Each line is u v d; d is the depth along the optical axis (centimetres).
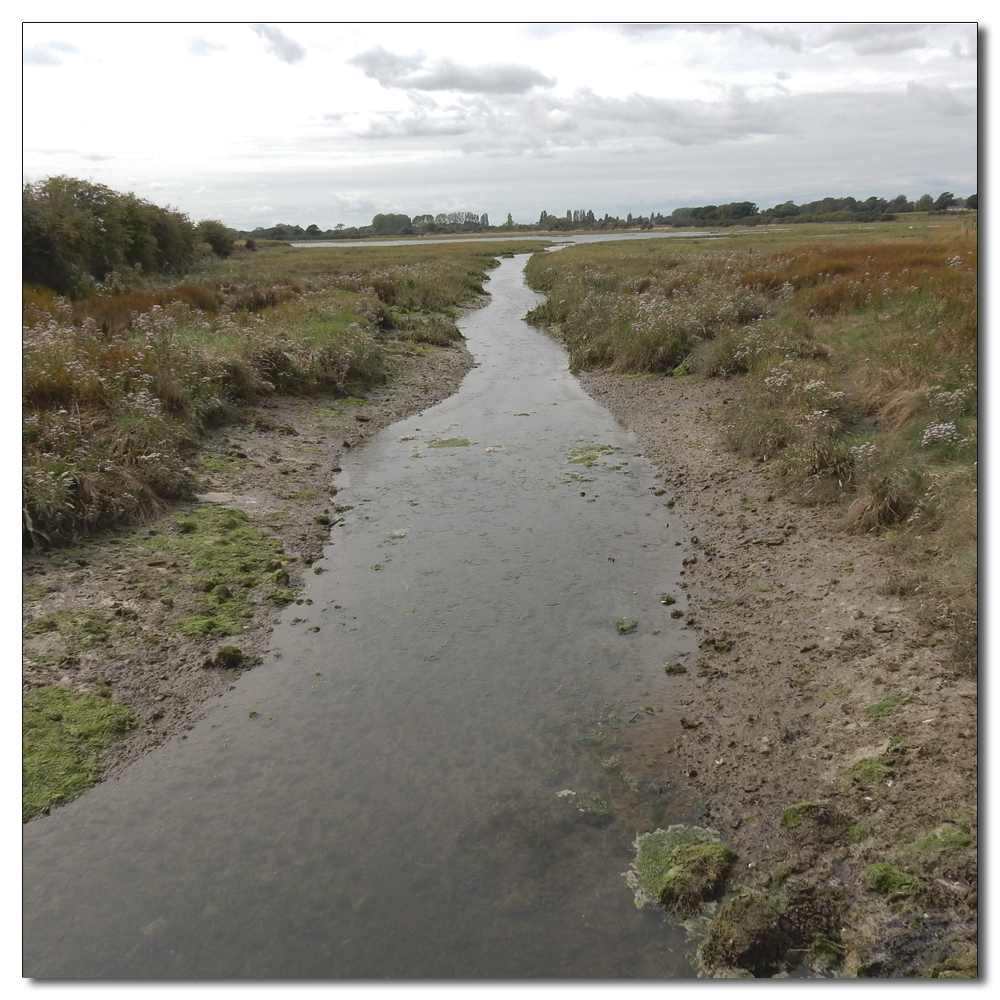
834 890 357
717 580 686
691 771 457
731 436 1003
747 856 389
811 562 665
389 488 967
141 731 506
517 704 532
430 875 389
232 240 5184
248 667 582
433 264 3772
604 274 2709
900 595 573
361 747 491
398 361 1658
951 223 4206
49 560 683
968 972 308
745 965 328
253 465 988
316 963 341
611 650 596
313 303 1872
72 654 561
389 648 607
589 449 1104
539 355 1894
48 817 432
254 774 468
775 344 1265
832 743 450
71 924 364
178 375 1077
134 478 796
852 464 787
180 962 343
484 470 1028
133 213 3078
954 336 1006
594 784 452
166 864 400
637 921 358
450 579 722
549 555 768
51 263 2066
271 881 388
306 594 698
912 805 387
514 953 342
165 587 667
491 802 440
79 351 1004
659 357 1501
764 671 536
